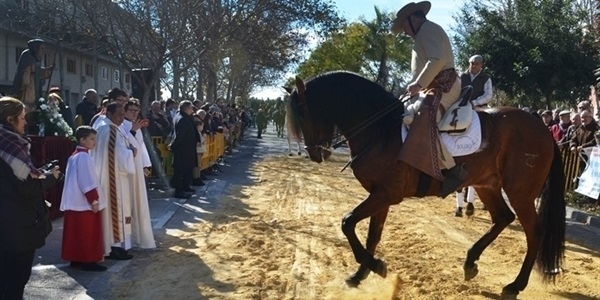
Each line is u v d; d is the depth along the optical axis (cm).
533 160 648
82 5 1661
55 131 1000
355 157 635
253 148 2983
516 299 624
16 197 480
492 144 639
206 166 1689
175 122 1285
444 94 620
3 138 477
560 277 712
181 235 898
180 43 1681
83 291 610
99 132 742
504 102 2253
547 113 1491
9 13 2345
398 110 632
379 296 620
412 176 620
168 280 657
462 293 635
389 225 1002
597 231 1024
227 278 668
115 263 726
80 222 679
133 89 1591
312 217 1081
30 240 486
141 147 826
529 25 1944
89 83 3494
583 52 1905
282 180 1672
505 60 1961
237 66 3070
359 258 604
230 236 890
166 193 1289
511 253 819
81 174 674
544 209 667
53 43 2411
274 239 876
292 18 2039
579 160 1291
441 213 1138
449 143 621
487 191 690
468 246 856
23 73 1025
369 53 3862
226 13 1808
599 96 1465
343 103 635
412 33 631
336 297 614
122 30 1673
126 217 750
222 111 2555
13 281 497
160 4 1633
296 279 673
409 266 735
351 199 1334
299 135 640
